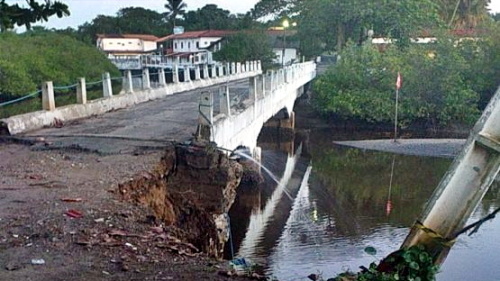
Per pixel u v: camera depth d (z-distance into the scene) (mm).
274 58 54656
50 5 5145
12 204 6898
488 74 38969
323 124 39594
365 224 15938
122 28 81500
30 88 36375
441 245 3959
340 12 47562
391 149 29781
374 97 37688
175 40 72062
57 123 13414
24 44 44125
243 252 13188
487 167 3773
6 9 4980
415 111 37156
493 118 3750
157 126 13000
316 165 26016
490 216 3969
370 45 41375
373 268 4203
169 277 4871
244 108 15508
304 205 18297
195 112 15906
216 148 10086
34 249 5422
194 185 9820
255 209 17672
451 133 36219
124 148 10297
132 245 5699
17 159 9648
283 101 26344
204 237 9156
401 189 20812
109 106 16531
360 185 21578
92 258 5250
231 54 52625
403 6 45750
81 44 50156
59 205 6871
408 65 38406
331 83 39531
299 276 11047
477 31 44594
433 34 43531
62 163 9281
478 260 12648
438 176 23062
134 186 8141
